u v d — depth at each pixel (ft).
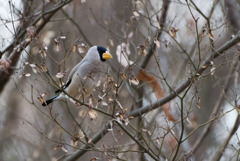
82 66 36.06
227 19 42.96
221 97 44.19
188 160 33.50
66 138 45.93
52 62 49.26
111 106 32.96
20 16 40.01
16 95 56.39
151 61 48.26
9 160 55.31
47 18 42.37
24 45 33.65
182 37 45.42
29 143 51.72
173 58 49.06
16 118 55.26
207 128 43.47
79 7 53.72
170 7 47.09
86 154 51.88
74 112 48.19
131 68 32.24
